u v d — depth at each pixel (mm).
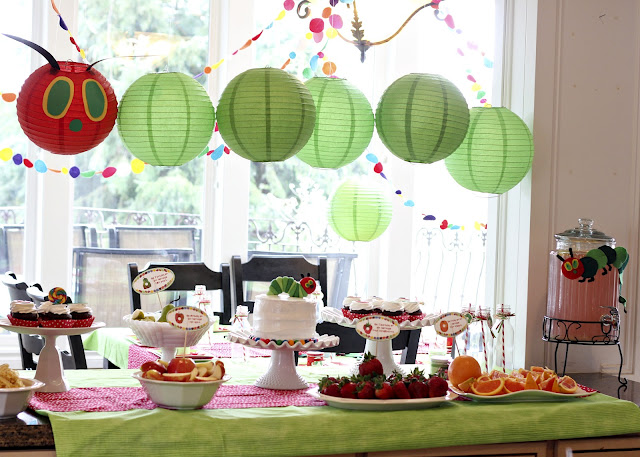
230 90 2377
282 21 4766
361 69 4918
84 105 2301
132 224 4574
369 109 2582
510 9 3035
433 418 2043
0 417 1868
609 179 3023
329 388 2098
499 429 2088
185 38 4633
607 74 3018
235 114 2338
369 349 2508
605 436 2230
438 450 2072
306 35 3691
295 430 1926
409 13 4777
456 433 2051
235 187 4633
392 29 4762
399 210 4887
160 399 1957
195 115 2385
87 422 1816
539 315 2906
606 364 3027
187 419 1884
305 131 2363
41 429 1823
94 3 4473
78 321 2148
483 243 5027
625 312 2928
